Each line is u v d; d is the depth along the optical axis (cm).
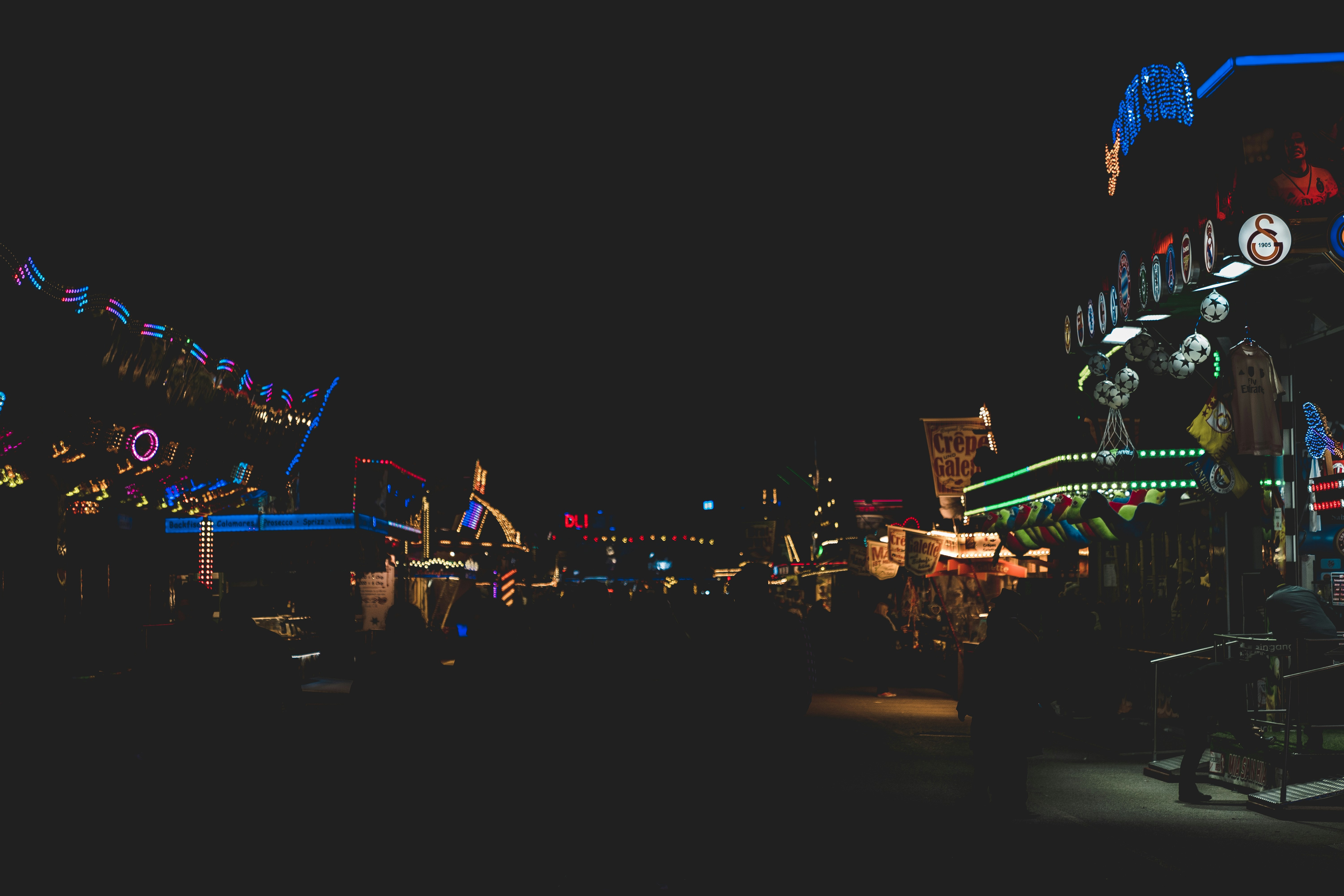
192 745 898
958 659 2366
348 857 847
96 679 1252
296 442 1869
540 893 747
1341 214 1105
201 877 786
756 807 1059
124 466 1426
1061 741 1625
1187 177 1242
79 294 1212
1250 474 1545
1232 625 1633
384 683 979
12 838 906
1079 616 1777
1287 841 930
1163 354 1472
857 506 3931
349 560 2900
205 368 1431
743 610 1164
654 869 812
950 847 891
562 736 1530
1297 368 1505
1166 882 783
